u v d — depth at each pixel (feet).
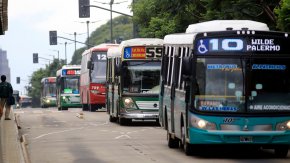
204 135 114.62
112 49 231.30
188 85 116.37
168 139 139.33
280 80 115.96
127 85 202.80
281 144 115.65
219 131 114.42
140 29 309.01
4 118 233.14
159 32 279.28
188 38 121.29
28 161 113.60
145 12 300.81
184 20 206.59
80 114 278.05
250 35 116.37
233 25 122.52
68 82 400.26
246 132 114.32
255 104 115.03
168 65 141.49
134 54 202.39
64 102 397.60
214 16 166.20
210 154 123.75
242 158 116.98
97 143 150.61
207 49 116.37
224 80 115.65
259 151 128.88
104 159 118.62
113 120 233.76
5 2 192.75
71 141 157.17
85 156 124.16
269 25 162.40
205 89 115.65
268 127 114.73
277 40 116.67
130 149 135.64
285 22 134.41
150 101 202.28
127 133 178.50
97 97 329.72
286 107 115.34
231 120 114.52
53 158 122.11
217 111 114.83
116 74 203.72
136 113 202.08
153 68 202.59
